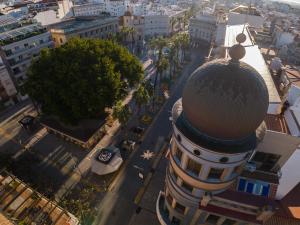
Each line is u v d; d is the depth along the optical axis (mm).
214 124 24625
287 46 105875
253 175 33969
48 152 63844
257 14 110312
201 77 25312
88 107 56688
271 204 31781
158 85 98062
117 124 74438
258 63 50156
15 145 66000
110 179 57062
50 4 159375
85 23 116750
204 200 31969
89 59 63562
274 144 31531
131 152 64938
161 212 44844
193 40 152500
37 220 32500
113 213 50062
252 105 23641
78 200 49375
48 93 58000
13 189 35125
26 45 84250
